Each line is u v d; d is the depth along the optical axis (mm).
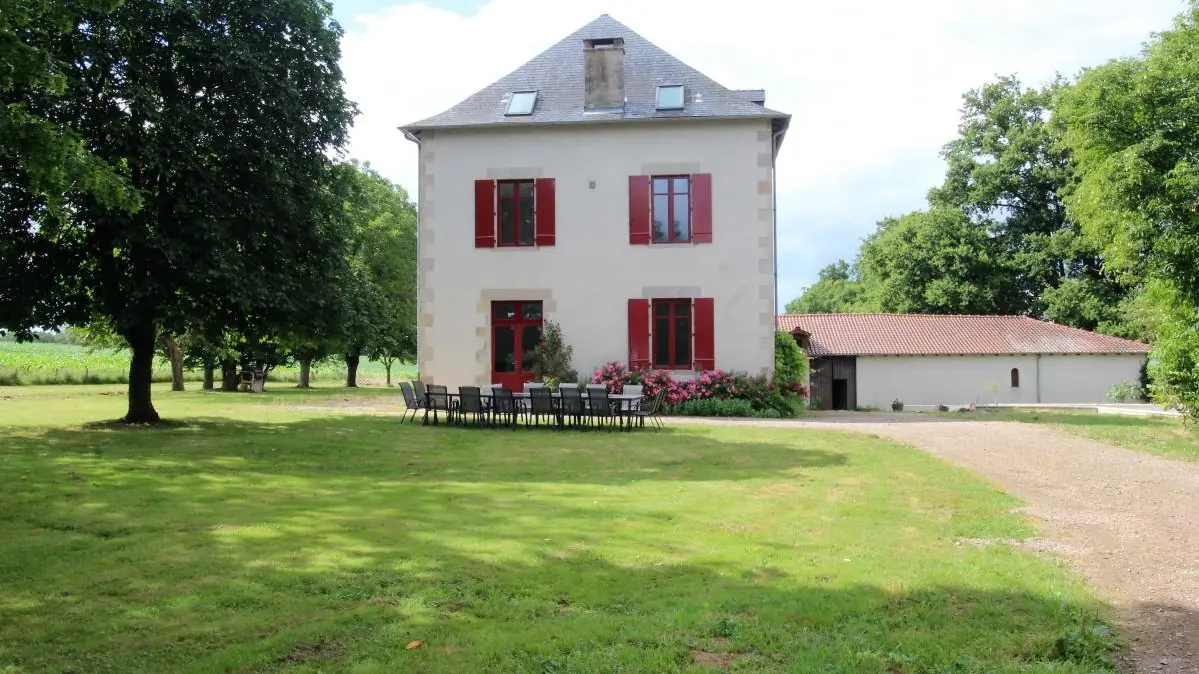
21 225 13258
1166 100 17547
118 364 41219
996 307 38312
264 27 14727
